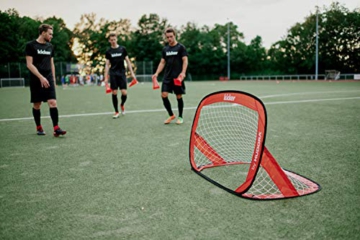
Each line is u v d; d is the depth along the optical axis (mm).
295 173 2727
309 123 5453
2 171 2947
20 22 48312
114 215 1988
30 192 2408
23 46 43656
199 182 2596
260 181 2604
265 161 2309
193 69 57219
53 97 4594
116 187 2494
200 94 14109
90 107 9062
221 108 7129
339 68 44031
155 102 10438
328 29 43031
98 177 2748
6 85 33406
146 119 6336
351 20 41875
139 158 3365
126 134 4730
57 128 4555
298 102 9164
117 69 6695
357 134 4461
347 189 2365
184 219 1912
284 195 2236
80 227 1837
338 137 4273
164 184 2553
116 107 6617
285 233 1720
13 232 1789
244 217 1925
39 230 1809
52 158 3404
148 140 4281
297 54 47000
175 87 5578
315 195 2260
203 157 3391
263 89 17125
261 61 57594
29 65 4469
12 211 2068
